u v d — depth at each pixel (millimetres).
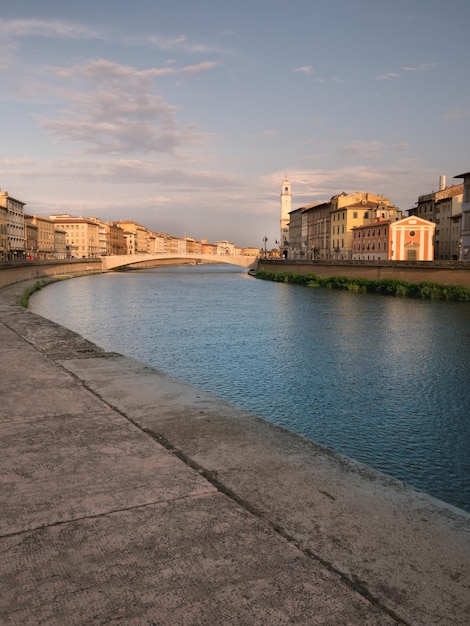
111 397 5785
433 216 88750
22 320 14156
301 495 3350
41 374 6934
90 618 2137
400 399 16250
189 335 28719
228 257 130250
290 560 2557
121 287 71062
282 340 26969
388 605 2270
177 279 97500
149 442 4230
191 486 3389
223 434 4547
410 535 2879
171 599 2254
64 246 152125
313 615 2168
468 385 18000
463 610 2248
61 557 2561
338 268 74562
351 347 25016
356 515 3098
